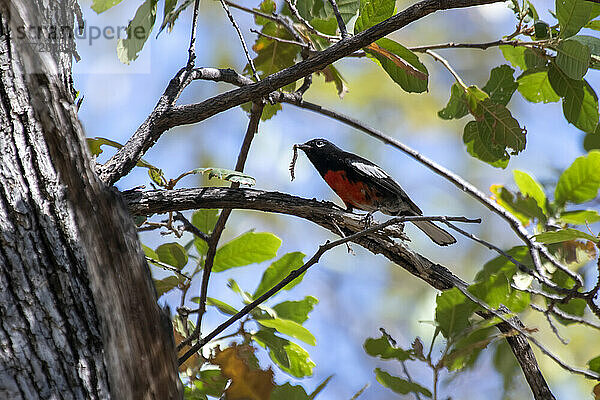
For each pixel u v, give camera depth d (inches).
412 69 295.9
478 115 361.4
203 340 254.4
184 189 279.1
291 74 279.4
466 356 250.5
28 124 197.8
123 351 189.3
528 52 370.6
